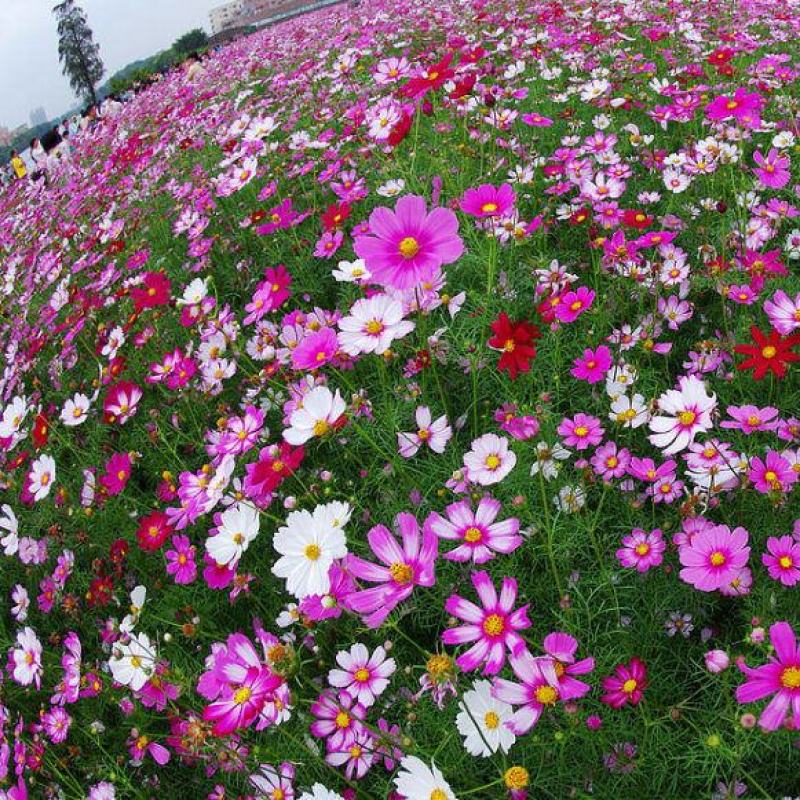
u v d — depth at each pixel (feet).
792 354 5.41
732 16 22.27
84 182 22.77
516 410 6.70
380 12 29.35
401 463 6.64
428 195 10.21
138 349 11.59
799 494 5.66
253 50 35.42
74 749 6.89
